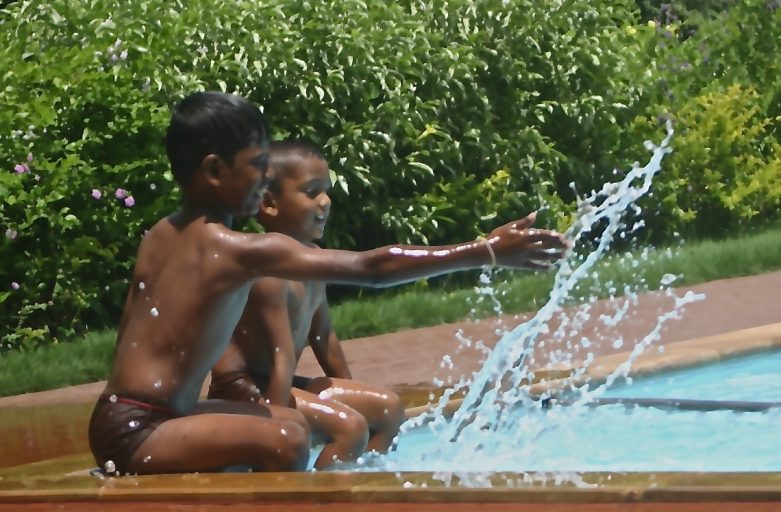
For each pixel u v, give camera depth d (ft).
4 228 31.22
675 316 29.25
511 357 20.16
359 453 15.35
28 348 30.14
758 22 52.44
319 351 17.46
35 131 32.19
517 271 38.91
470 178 39.55
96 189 31.89
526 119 43.70
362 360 26.07
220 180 13.62
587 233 43.96
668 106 47.80
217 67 35.78
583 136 44.80
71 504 11.22
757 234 45.62
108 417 13.16
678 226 46.29
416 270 12.52
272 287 15.15
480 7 43.32
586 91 44.98
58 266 31.76
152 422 13.08
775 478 9.96
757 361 23.89
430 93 40.60
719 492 9.56
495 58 42.65
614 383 20.86
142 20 36.14
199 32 36.40
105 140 32.96
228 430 12.92
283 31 36.99
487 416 18.16
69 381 26.07
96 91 32.71
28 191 31.91
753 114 49.57
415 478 10.81
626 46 48.65
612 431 17.20
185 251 13.34
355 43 37.52
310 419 15.14
